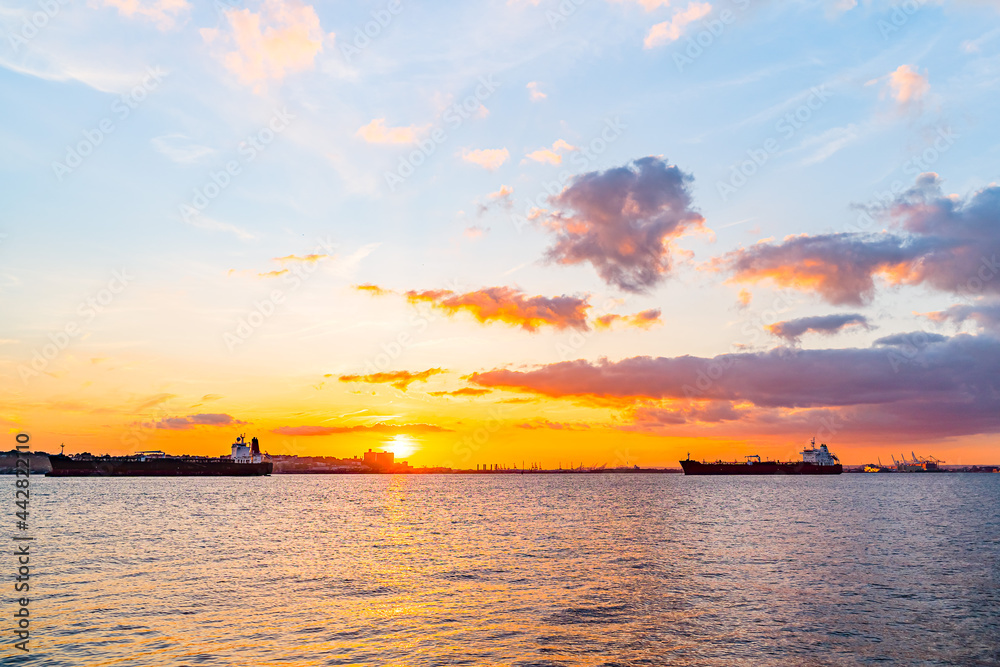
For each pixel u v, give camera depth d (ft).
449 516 306.96
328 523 263.49
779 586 122.42
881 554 164.25
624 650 82.69
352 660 77.87
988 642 86.22
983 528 231.91
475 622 95.91
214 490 611.47
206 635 87.61
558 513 323.78
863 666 77.30
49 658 77.61
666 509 349.20
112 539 193.98
